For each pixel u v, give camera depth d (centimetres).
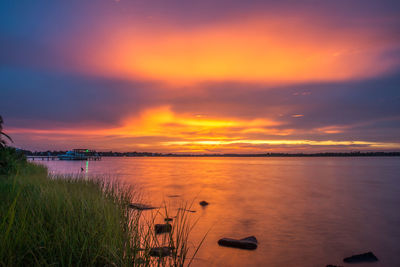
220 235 803
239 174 4031
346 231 895
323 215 1143
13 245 374
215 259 601
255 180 2934
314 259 638
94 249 431
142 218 902
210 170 5350
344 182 2717
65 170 4328
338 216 1127
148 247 442
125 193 1028
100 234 484
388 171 4862
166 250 532
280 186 2311
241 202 1455
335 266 576
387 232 885
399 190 2050
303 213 1180
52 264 379
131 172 4328
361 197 1683
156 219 905
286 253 672
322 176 3594
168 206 1229
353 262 624
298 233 860
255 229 898
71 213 547
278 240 780
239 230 877
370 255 651
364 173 4250
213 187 2184
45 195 680
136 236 480
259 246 716
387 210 1266
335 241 784
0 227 366
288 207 1321
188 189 2020
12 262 353
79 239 466
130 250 434
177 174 3966
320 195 1761
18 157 1884
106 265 406
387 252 697
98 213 589
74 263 406
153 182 2572
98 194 915
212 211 1171
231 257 624
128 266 394
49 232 475
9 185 862
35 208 538
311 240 787
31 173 1723
